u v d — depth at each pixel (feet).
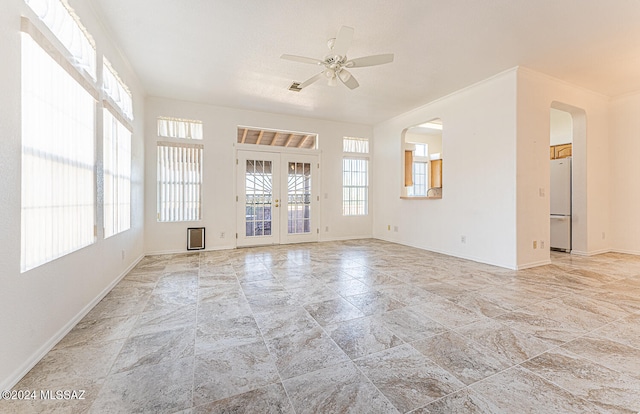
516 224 12.66
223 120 17.80
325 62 9.61
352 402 4.58
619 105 16.20
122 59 11.37
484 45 10.61
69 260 6.98
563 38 10.12
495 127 13.38
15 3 5.09
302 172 20.45
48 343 6.06
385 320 7.60
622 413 4.31
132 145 12.96
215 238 17.66
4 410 4.37
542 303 8.77
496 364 5.61
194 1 8.21
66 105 6.77
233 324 7.38
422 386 4.96
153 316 7.86
